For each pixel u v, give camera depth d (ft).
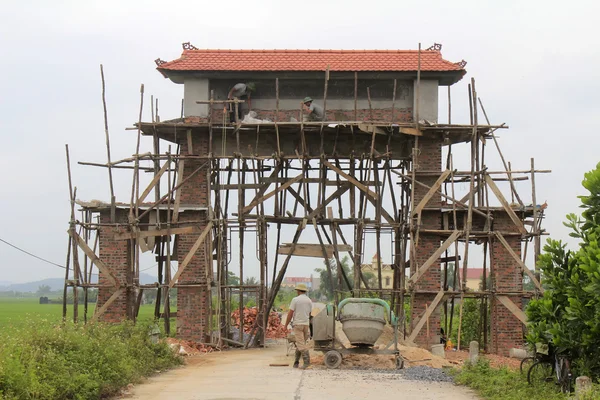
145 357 70.03
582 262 56.18
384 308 73.20
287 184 98.78
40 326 59.16
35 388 45.47
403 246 98.78
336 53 102.58
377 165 100.53
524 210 96.43
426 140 98.84
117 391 55.57
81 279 96.94
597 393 46.55
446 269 107.76
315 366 72.54
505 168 96.89
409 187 101.76
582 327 54.80
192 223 97.45
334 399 51.96
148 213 98.32
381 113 101.91
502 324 95.25
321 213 100.89
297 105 102.47
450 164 103.86
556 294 59.00
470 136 100.12
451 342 100.32
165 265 105.29
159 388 58.34
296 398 52.31
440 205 97.76
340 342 73.41
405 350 81.05
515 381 57.62
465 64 100.32
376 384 59.93
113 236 96.27
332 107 102.27
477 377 59.88
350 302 72.90
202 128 98.84
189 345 93.04
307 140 102.22
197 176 98.63
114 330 73.05
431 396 54.13
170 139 104.06
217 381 62.13
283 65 100.27
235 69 99.91
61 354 54.75
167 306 96.37
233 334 110.42
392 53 102.47
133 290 96.94
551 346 57.31
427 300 96.63
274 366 73.67
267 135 101.50
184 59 101.60
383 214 100.89
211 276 97.09
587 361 55.11
